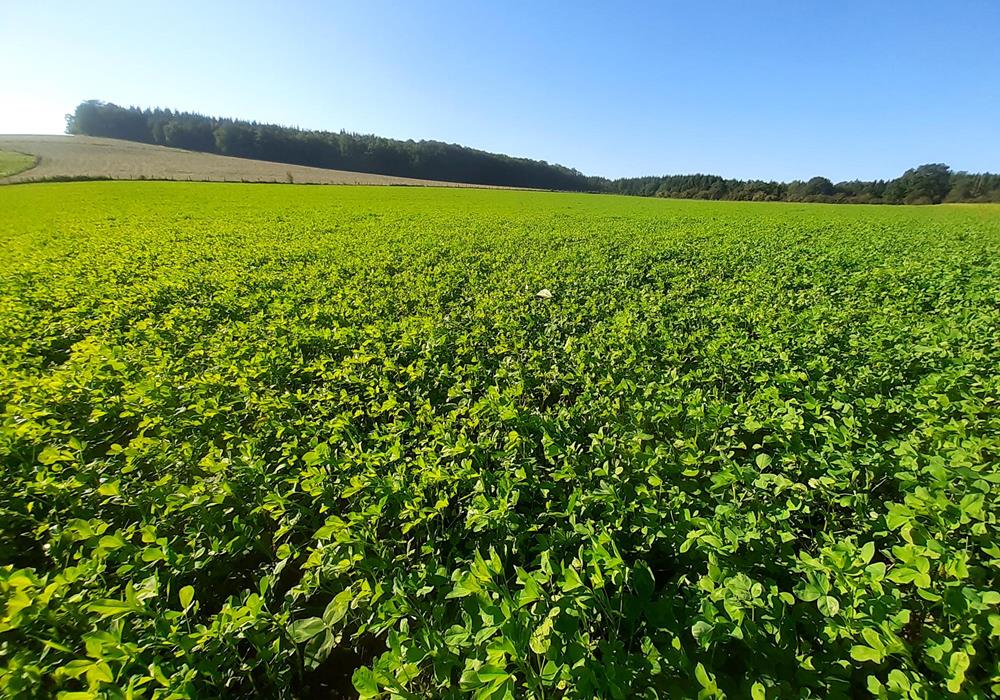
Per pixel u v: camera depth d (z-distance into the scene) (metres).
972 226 27.78
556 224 27.53
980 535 3.07
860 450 4.31
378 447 4.75
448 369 6.64
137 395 5.35
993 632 2.43
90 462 4.56
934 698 2.19
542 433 4.95
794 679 2.55
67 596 3.00
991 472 3.53
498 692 2.21
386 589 3.12
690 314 9.16
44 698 2.50
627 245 18.75
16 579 2.70
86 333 8.46
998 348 6.36
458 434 4.97
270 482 4.10
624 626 2.87
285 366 6.62
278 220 27.42
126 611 2.66
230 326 8.60
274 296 10.80
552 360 7.00
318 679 3.02
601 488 3.71
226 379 6.09
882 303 9.83
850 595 2.68
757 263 14.76
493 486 3.96
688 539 3.05
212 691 2.73
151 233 21.38
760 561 3.14
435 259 15.80
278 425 4.90
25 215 28.98
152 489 3.91
